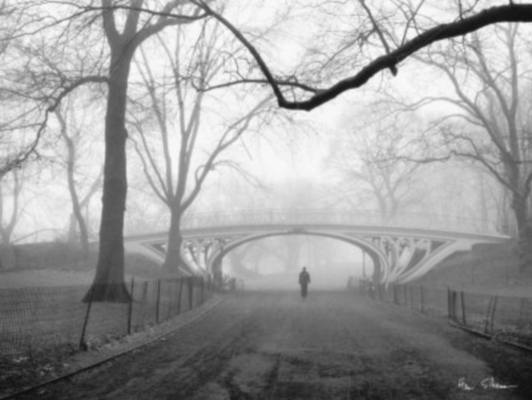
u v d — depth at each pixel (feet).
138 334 53.67
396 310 89.81
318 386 32.73
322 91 37.17
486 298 95.20
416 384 33.14
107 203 76.74
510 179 132.05
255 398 29.78
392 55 36.01
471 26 35.09
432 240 164.04
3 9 53.78
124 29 72.38
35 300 55.26
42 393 30.66
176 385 32.89
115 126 77.36
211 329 62.39
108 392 30.99
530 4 34.01
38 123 69.36
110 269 74.33
